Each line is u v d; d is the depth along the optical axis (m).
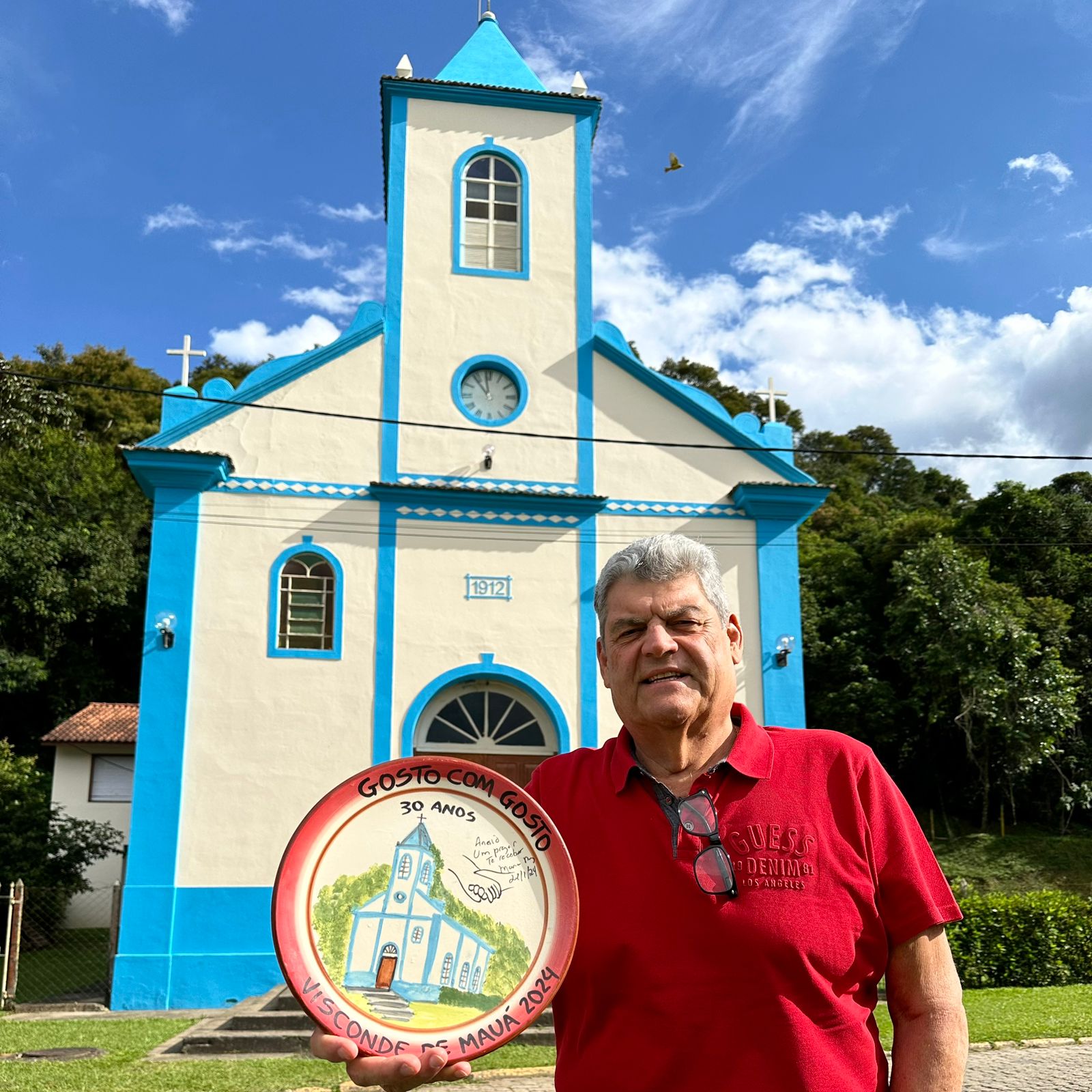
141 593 29.61
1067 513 32.47
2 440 25.61
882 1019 9.09
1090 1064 7.93
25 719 27.75
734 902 2.12
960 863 24.00
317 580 12.70
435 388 13.53
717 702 2.43
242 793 11.80
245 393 12.98
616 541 13.41
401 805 2.26
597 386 13.96
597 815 2.32
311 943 2.10
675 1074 2.03
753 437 14.08
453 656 12.69
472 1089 7.29
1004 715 25.88
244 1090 6.77
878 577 32.38
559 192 14.60
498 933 2.14
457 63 14.97
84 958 15.71
